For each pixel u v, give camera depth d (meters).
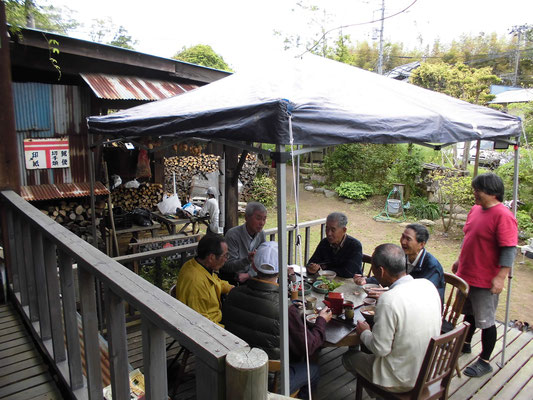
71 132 6.14
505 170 9.53
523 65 32.88
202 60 22.33
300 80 2.47
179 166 10.55
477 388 2.90
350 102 2.17
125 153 8.30
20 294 2.79
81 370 1.92
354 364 2.41
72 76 6.70
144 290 1.23
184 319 1.04
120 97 5.71
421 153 12.79
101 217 6.72
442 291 2.92
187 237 6.49
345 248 3.46
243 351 0.89
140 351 3.25
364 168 13.66
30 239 2.51
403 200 11.84
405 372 2.11
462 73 14.06
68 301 1.84
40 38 5.46
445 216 10.45
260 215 3.47
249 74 2.82
